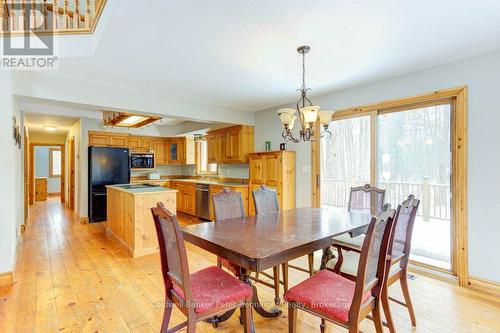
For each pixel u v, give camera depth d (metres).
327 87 3.68
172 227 1.48
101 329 2.00
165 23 2.00
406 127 3.30
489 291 2.57
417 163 3.23
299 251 1.71
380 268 1.58
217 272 1.89
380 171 3.53
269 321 2.14
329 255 2.37
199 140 7.05
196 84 3.49
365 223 2.32
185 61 2.73
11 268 2.74
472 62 2.67
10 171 2.74
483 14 1.92
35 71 2.96
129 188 4.30
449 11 1.88
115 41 2.29
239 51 2.51
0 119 2.67
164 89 3.71
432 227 3.21
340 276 1.85
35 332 1.95
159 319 2.14
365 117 3.64
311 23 2.03
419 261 3.13
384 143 3.49
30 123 6.37
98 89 3.40
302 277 2.97
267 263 1.51
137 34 2.17
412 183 3.29
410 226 2.06
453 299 2.47
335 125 3.99
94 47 2.44
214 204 2.59
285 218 2.55
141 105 3.76
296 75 3.17
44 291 2.58
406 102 3.16
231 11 1.85
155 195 3.79
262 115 5.09
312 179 4.25
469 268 2.71
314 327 2.06
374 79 3.37
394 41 2.34
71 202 7.28
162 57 2.62
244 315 1.72
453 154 2.87
